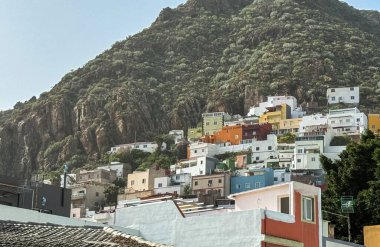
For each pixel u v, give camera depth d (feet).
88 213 376.48
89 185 512.63
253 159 581.53
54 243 77.87
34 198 140.46
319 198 108.27
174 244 103.60
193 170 550.77
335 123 609.42
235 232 99.30
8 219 101.81
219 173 488.02
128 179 556.10
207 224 101.81
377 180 191.72
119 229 104.32
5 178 138.00
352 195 195.62
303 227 103.86
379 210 174.91
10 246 73.31
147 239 105.60
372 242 121.60
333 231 165.58
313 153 526.16
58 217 108.68
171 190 505.25
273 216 99.81
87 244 79.66
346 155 209.77
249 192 111.24
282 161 550.77
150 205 107.86
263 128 630.33
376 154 196.54
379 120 627.05
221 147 614.75
